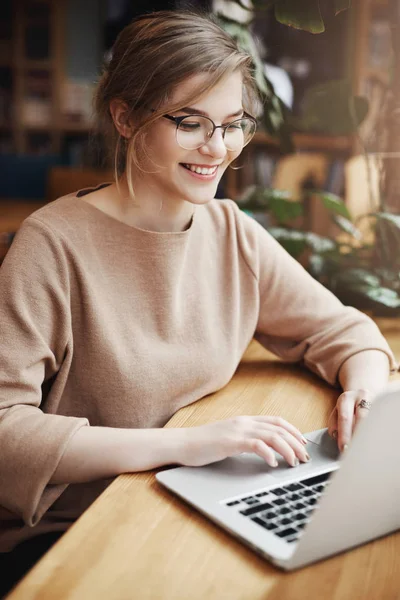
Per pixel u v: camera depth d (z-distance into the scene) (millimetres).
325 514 738
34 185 4773
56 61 5688
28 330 1107
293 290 1475
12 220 3057
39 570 759
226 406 1271
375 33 4551
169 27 1145
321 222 3461
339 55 4559
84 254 1188
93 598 717
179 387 1268
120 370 1200
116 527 844
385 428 727
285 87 4105
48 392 1220
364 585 742
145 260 1229
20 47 5648
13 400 1068
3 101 5691
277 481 940
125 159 1240
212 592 729
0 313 1107
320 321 1458
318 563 778
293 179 3520
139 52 1161
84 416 1229
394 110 1939
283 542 789
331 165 3656
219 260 1405
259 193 2213
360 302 1860
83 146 5594
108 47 5555
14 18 5617
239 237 1433
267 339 1534
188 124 1135
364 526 795
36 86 5719
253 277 1439
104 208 1232
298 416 1223
